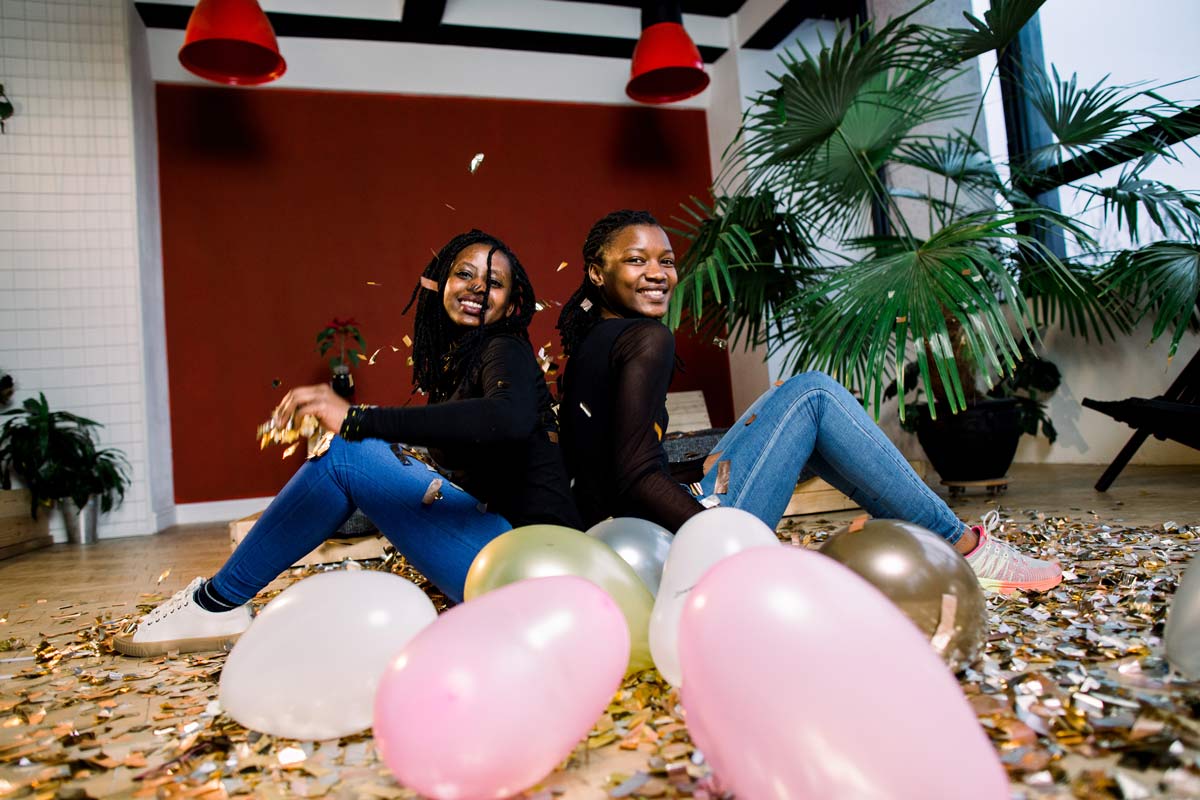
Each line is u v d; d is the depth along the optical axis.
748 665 0.56
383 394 5.18
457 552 1.19
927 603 0.88
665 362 1.13
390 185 5.34
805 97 2.71
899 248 3.07
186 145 4.98
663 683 0.97
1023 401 4.02
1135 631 1.07
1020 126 4.19
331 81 5.24
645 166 5.88
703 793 0.68
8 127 4.31
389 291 5.27
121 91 4.45
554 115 5.71
